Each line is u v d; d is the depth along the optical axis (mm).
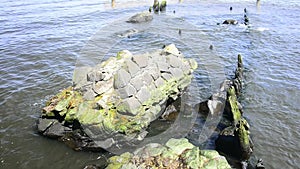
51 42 30141
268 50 27859
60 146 14828
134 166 11844
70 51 27688
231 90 17703
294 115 17875
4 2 47844
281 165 14016
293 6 45438
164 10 41594
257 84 21344
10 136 15594
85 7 44938
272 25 35719
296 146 15273
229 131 15297
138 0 50219
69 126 15188
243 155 14094
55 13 41562
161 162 11914
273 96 19875
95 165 13680
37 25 36031
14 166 13703
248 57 26125
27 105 18594
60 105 15328
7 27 35062
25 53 27359
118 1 49375
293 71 23547
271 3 47688
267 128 16641
